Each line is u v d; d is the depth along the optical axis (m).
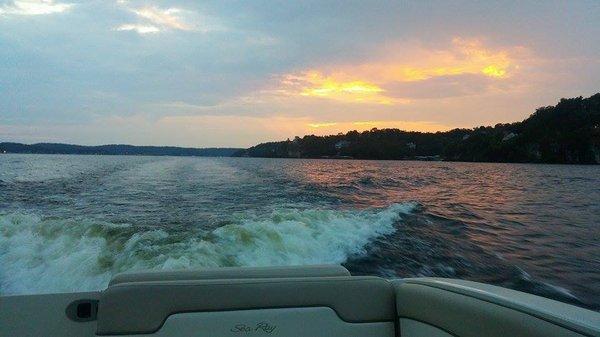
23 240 6.18
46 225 6.97
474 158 97.12
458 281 1.69
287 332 1.64
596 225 10.09
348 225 7.96
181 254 5.34
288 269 1.85
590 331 1.11
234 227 6.73
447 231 8.59
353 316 1.70
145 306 1.54
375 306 1.73
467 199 15.43
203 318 1.57
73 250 5.71
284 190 15.14
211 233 6.52
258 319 1.62
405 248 6.79
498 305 1.38
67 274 4.90
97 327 1.52
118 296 1.54
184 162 46.38
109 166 32.69
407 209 11.02
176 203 11.11
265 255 5.73
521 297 1.41
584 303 4.86
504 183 26.47
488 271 5.96
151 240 6.10
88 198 12.11
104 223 7.17
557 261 6.55
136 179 19.73
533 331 1.22
